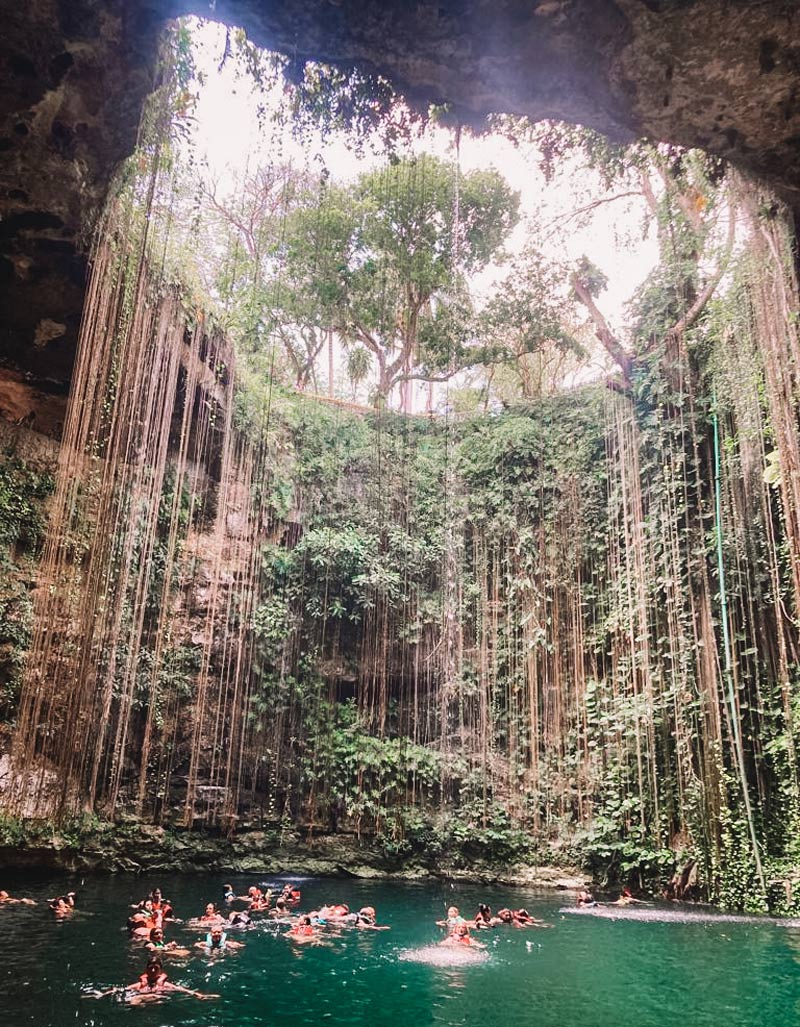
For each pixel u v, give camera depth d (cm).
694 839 1034
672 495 1177
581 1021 512
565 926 855
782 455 682
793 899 952
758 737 1041
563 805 1184
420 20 458
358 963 663
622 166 668
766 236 629
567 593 1297
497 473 1406
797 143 507
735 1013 531
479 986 600
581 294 1272
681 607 1122
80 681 663
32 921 729
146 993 538
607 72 475
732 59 451
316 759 1213
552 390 1505
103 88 528
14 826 825
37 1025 461
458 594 1345
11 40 483
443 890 1093
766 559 1069
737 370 1035
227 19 486
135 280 717
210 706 1153
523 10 441
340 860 1173
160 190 725
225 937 725
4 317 801
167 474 1148
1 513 927
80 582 670
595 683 1228
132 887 935
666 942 773
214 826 1123
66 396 948
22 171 589
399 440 1451
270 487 1291
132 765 1054
